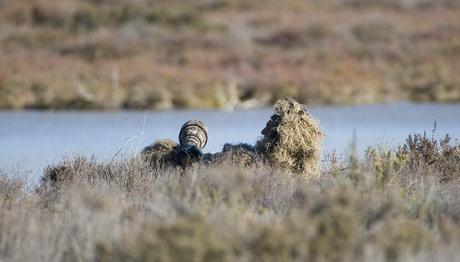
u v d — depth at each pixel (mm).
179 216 30359
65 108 121875
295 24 177125
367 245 27922
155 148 44719
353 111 114500
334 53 155750
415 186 37500
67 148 66438
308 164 42156
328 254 27438
